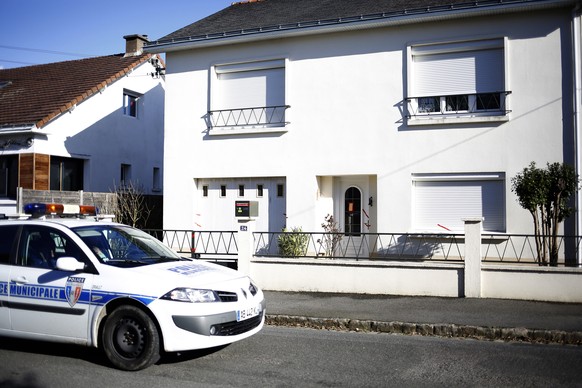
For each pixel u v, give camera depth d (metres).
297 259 10.34
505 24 11.70
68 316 5.98
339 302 9.16
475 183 11.93
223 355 6.39
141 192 18.08
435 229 12.18
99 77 18.83
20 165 15.87
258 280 10.53
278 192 13.61
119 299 5.82
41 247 6.44
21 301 6.22
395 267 9.72
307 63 13.28
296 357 6.31
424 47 12.37
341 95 12.96
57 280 6.09
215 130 14.02
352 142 12.83
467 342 7.07
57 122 16.47
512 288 9.07
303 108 13.27
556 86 11.36
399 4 13.10
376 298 9.45
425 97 12.30
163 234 14.15
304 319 8.14
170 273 5.98
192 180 14.27
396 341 7.13
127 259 6.45
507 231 11.50
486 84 11.95
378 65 12.68
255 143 13.69
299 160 13.26
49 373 5.67
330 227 12.61
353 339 7.25
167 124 14.58
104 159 18.39
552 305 8.59
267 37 13.32
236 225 13.96
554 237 9.48
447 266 9.41
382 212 12.52
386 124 12.58
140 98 20.41
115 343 5.80
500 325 7.39
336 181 13.51
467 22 11.97
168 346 5.57
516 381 5.41
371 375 5.63
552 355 6.38
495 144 11.71
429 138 12.21
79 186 17.72
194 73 14.38
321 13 13.73
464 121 11.89
